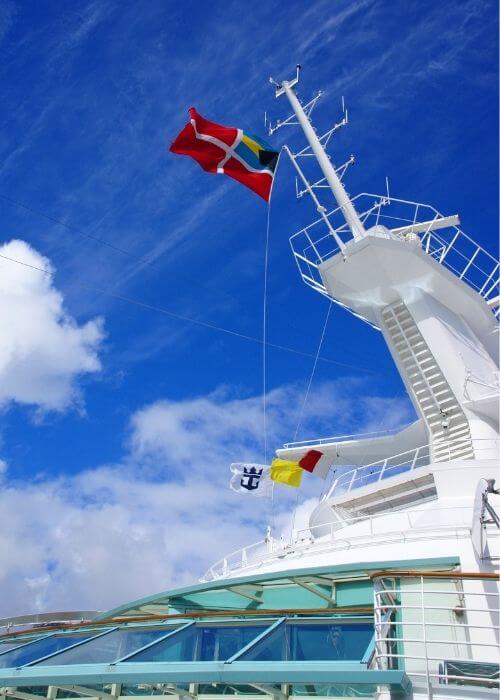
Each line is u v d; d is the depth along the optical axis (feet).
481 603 40.45
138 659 30.50
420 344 75.82
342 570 45.06
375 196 89.20
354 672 26.40
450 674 30.17
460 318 80.18
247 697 32.40
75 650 34.14
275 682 26.99
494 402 66.49
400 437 79.36
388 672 26.35
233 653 32.94
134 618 42.16
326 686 31.22
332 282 81.61
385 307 80.53
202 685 33.30
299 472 74.33
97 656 32.99
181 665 28.19
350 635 33.17
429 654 40.11
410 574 34.35
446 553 46.37
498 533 46.96
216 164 62.34
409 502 64.18
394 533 51.42
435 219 87.30
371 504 65.82
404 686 26.89
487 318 81.66
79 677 29.30
